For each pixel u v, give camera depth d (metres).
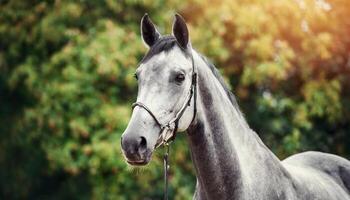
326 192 7.34
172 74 6.35
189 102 6.44
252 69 15.45
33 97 17.64
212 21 15.61
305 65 16.05
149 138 6.21
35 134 16.61
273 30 15.73
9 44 17.42
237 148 6.69
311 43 15.85
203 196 6.75
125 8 15.96
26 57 16.89
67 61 15.50
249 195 6.63
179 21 6.48
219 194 6.63
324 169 8.02
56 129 15.63
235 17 15.66
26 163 19.44
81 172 18.66
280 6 15.73
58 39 15.98
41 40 16.11
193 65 6.51
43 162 19.31
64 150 15.25
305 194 7.04
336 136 16.98
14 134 18.42
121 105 15.41
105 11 16.11
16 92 18.83
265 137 16.42
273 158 6.97
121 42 15.36
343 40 16.42
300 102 16.22
